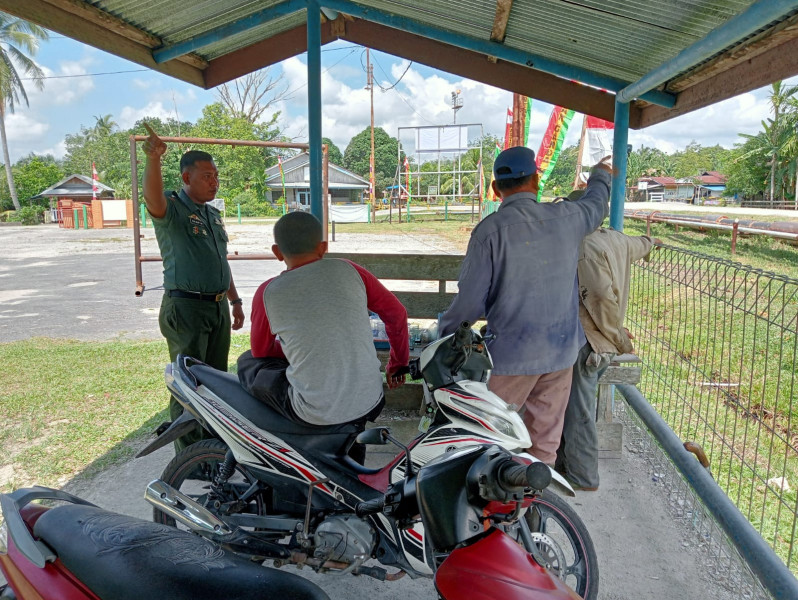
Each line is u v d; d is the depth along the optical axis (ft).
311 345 8.18
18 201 191.52
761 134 161.79
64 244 83.66
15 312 34.01
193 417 9.64
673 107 13.98
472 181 238.48
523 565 6.02
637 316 16.05
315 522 8.57
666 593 9.53
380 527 8.14
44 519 6.91
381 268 16.89
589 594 8.76
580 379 11.60
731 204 168.96
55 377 20.86
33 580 6.23
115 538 6.41
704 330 21.06
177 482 9.95
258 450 8.68
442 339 7.91
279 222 8.77
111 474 13.44
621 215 15.42
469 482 6.31
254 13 14.76
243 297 38.37
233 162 180.14
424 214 159.12
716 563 10.28
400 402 16.74
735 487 12.90
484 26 13.76
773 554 7.77
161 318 12.57
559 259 9.68
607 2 10.50
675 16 10.55
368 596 9.64
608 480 13.20
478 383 7.85
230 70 17.21
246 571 5.98
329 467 8.48
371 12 14.75
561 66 14.66
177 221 12.10
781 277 9.60
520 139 55.83
